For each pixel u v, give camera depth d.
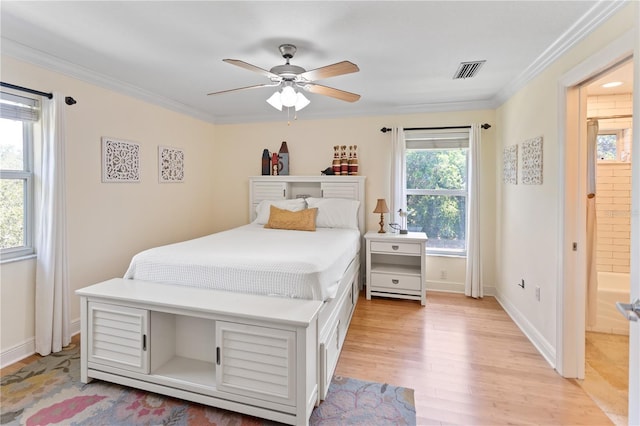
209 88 3.28
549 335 2.37
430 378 2.14
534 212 2.64
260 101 3.76
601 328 2.87
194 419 1.77
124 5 1.79
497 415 1.79
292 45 2.27
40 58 2.39
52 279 2.42
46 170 2.42
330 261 2.25
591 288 2.86
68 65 2.58
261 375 1.73
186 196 4.11
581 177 2.13
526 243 2.81
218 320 1.79
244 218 4.61
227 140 4.63
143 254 2.34
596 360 2.39
